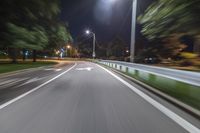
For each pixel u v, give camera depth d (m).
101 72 25.23
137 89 12.45
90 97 9.97
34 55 56.72
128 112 7.34
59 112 7.31
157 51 46.25
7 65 34.09
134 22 21.64
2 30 19.56
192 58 27.41
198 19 8.41
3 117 6.72
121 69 26.98
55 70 28.42
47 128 5.73
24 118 6.61
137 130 5.59
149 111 7.47
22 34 21.47
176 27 9.24
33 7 21.20
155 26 10.06
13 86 13.51
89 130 5.58
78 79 17.61
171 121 6.34
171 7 8.77
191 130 5.60
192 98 9.14
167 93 10.40
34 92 11.29
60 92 11.33
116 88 12.81
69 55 130.62
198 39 9.76
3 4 18.31
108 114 7.07
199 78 8.54
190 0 8.09
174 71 10.74
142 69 17.27
